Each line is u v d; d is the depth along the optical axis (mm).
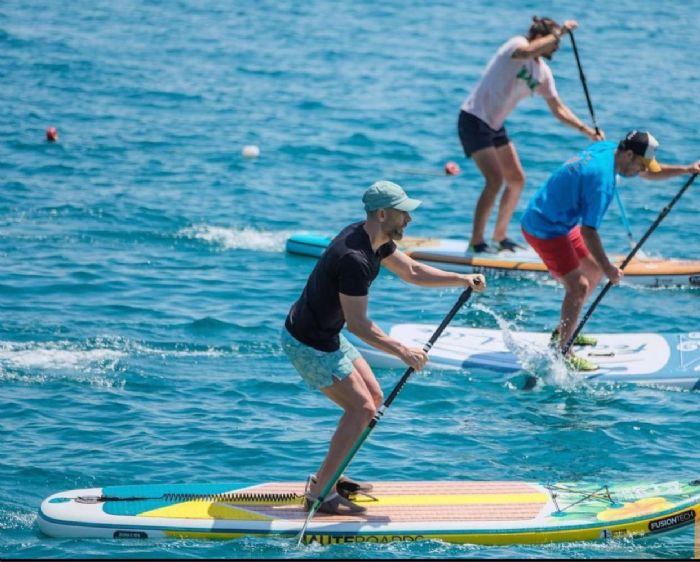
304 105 65312
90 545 20766
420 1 99812
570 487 22953
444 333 33406
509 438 26500
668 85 72312
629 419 27797
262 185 50469
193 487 22391
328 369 20984
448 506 21922
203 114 62562
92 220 44125
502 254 41375
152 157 54000
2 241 40969
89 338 31891
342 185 51156
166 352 31203
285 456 24797
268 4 97062
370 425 21109
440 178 52938
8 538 20984
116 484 23266
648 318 36375
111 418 26609
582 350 32469
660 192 51156
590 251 30359
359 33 86188
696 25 93875
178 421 26562
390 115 63688
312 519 21250
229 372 29938
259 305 35531
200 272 38781
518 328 34875
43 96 64750
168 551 20531
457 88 70188
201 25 87438
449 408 28469
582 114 64562
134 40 81125
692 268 40125
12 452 24531
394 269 22031
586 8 99250
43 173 50406
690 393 30016
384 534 21000
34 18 87188
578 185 30328
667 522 21750
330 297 20656
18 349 30812
